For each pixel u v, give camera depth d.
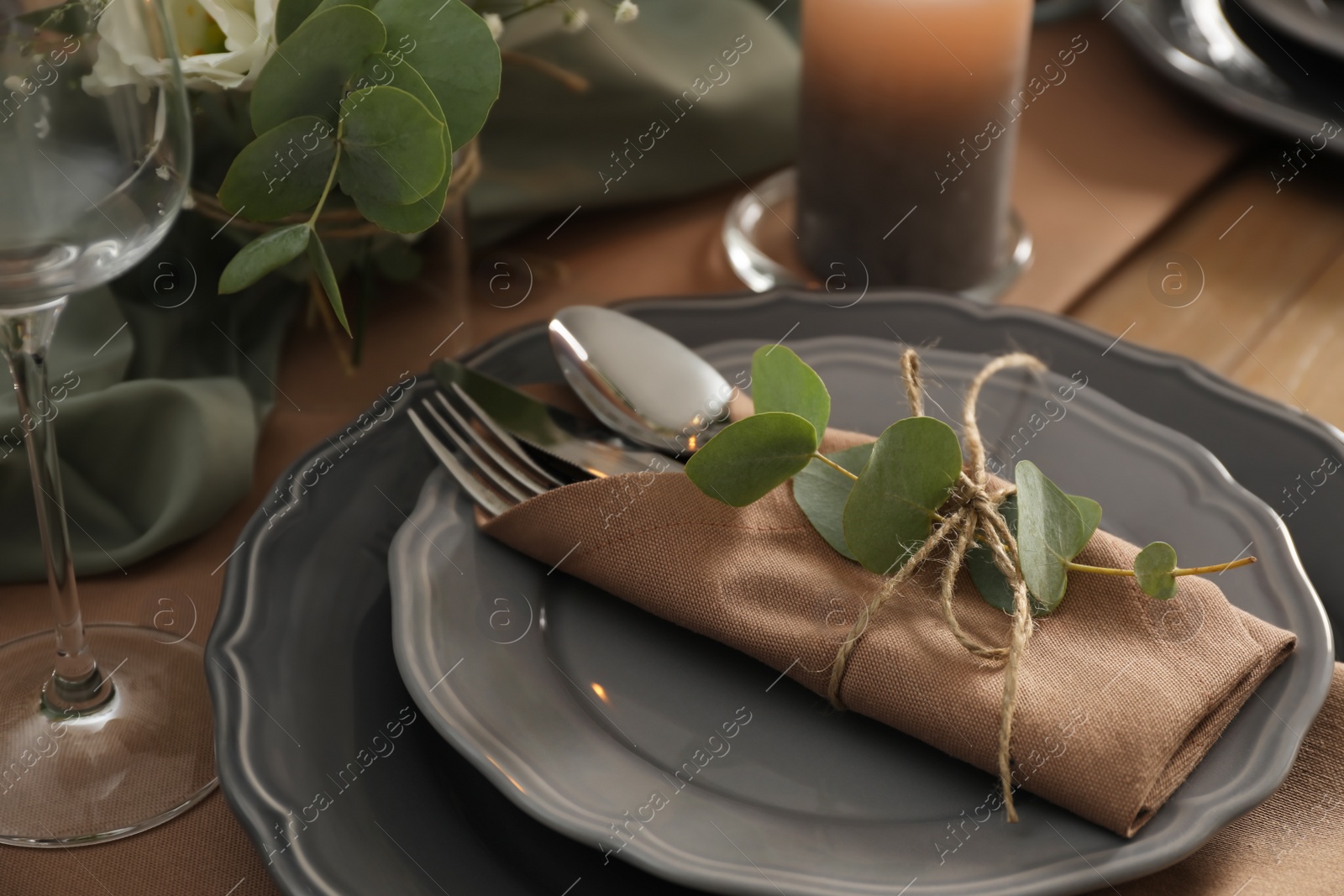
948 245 0.69
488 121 0.72
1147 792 0.50
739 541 0.56
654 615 0.56
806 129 0.69
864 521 0.54
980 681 0.52
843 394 0.62
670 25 0.74
